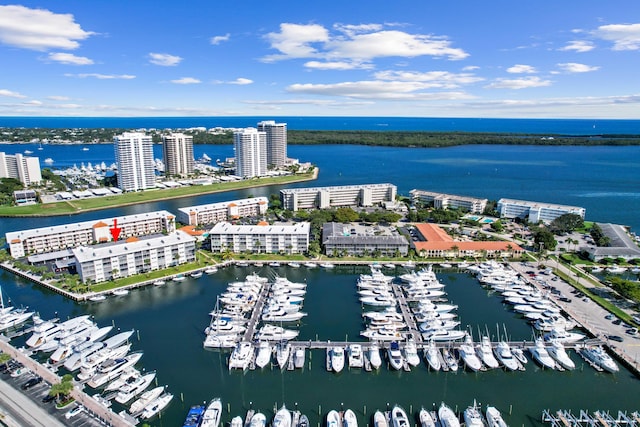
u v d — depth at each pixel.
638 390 157.25
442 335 187.38
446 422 137.00
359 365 168.00
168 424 139.00
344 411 145.62
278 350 174.38
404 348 178.38
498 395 154.75
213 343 182.25
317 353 179.38
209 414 138.62
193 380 162.12
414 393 155.62
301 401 151.00
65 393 142.00
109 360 169.00
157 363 172.12
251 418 140.12
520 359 172.88
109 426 133.38
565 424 138.38
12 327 199.38
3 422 133.88
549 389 158.12
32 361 168.12
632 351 175.38
